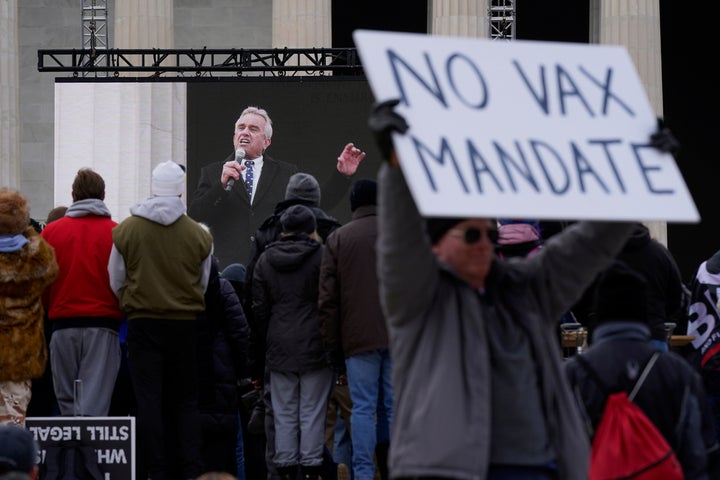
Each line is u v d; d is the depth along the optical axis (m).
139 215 17.08
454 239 8.74
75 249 17.56
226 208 33.91
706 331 19.05
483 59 8.57
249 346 18.80
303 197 19.27
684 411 10.70
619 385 10.66
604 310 10.91
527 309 8.93
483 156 8.23
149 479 17.78
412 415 8.56
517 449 8.59
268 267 18.12
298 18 45.97
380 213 8.33
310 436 17.98
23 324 17.19
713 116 59.91
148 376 16.98
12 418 17.28
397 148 8.04
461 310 8.72
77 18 54.09
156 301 16.95
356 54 35.78
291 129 34.72
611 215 8.34
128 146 33.91
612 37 45.84
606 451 10.50
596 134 8.58
